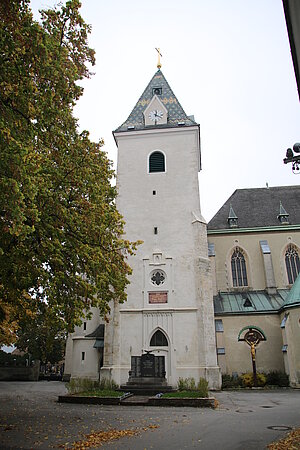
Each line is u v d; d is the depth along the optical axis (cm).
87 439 1082
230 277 3978
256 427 1260
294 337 3144
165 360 2945
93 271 1584
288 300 3262
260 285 3916
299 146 1254
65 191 1546
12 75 1116
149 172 3569
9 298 1428
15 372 4784
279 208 4375
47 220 1370
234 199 4606
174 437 1109
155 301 3112
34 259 1338
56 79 1320
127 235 3369
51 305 1404
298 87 775
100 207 1596
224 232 4125
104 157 1905
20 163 1013
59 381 4578
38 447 984
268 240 4066
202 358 2905
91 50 1575
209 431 1197
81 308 1528
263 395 2445
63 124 1556
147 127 3731
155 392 2425
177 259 3231
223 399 2208
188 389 2617
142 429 1238
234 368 3328
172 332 3008
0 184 975
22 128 1167
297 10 616
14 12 1095
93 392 2270
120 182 3559
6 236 1200
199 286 3100
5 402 2105
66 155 1582
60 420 1428
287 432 1165
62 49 1320
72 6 1448
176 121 3756
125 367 2956
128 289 3169
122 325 3067
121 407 1858
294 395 2425
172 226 3344
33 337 5619
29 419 1454
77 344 3538
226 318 3484
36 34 1149
